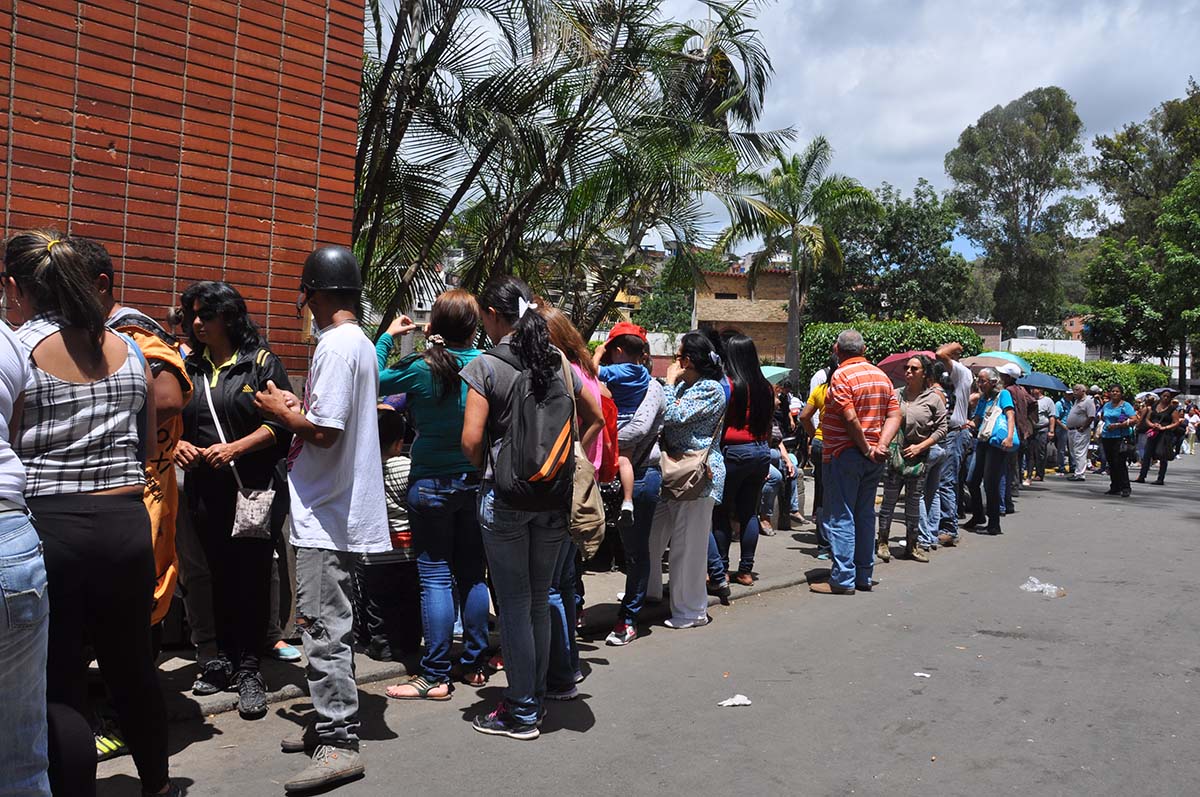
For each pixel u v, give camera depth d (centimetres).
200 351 471
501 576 433
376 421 414
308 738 413
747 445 727
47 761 259
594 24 1138
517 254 1290
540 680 449
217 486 454
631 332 614
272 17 641
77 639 314
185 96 602
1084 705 501
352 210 692
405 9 996
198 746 418
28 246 307
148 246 588
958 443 1014
